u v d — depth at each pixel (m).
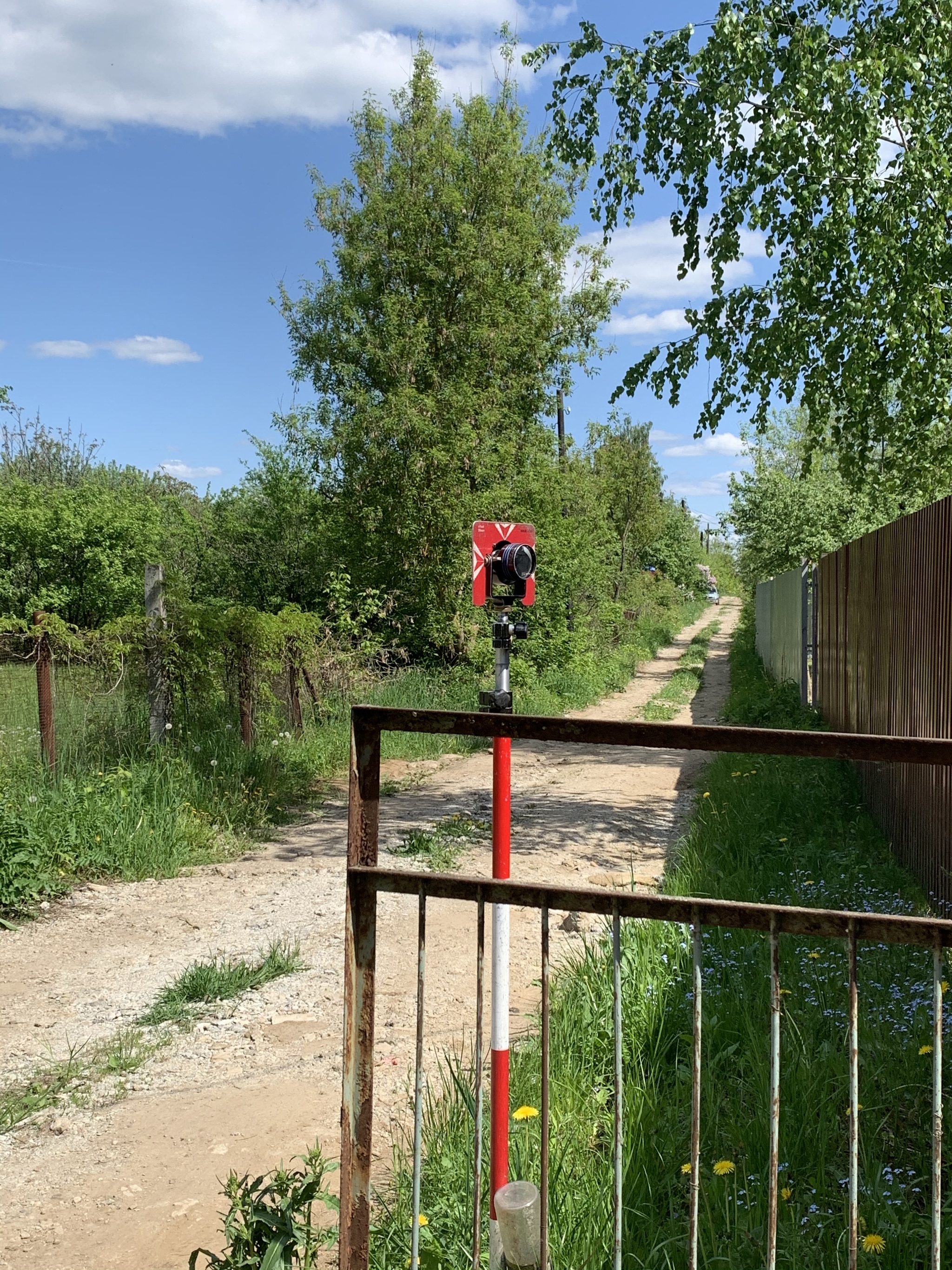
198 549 22.55
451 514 17.20
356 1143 2.14
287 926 6.27
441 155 17.83
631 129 8.30
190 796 8.77
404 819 9.10
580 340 21.70
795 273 7.78
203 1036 4.72
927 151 7.23
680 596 54.56
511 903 2.03
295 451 19.66
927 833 5.89
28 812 7.30
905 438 8.72
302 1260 2.79
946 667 5.57
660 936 4.93
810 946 4.80
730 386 8.55
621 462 35.47
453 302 18.11
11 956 5.85
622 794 10.41
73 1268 3.00
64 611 21.59
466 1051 4.27
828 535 21.78
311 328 18.98
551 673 19.78
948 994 4.00
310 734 12.17
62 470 31.81
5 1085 4.25
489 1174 2.96
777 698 15.38
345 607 17.16
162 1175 3.51
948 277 7.67
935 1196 1.82
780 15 7.64
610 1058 3.85
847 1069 3.48
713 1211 2.87
